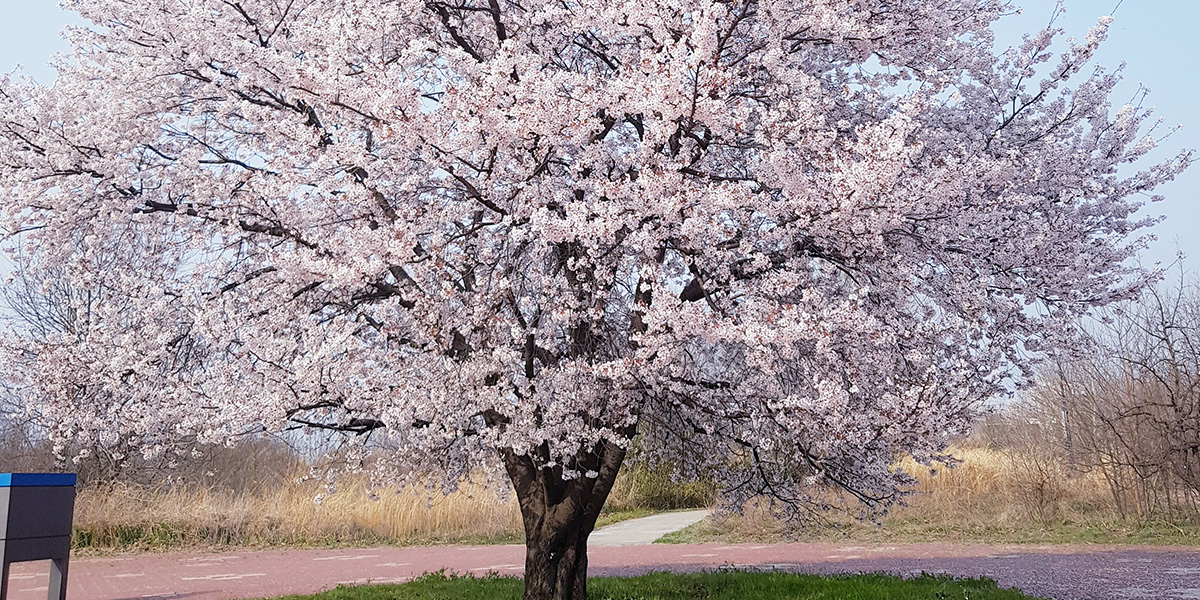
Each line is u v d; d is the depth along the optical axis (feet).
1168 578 36.11
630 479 86.17
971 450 67.67
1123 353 60.23
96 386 26.84
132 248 27.48
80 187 25.66
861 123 27.76
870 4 27.20
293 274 25.17
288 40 27.78
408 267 25.89
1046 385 62.64
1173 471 53.42
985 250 26.40
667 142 24.94
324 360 23.89
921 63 29.48
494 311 24.13
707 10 22.13
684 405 26.96
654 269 22.74
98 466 59.00
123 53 28.66
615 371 22.54
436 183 25.84
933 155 27.02
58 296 47.03
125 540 53.31
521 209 24.14
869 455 26.78
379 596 31.27
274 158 24.99
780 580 33.37
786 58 26.78
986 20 30.12
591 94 22.57
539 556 26.45
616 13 24.88
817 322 22.38
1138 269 28.94
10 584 39.58
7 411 66.59
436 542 57.41
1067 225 27.86
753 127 26.55
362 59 25.29
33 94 25.96
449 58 26.91
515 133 22.84
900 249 25.91
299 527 56.90
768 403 25.03
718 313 22.81
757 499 32.04
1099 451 55.93
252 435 27.78
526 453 25.96
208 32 26.00
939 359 26.00
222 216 25.66
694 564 44.62
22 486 24.17
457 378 23.98
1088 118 30.71
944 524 57.06
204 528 55.77
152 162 27.35
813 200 22.77
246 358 24.94
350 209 26.21
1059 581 35.63
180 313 26.96
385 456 28.81
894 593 29.76
